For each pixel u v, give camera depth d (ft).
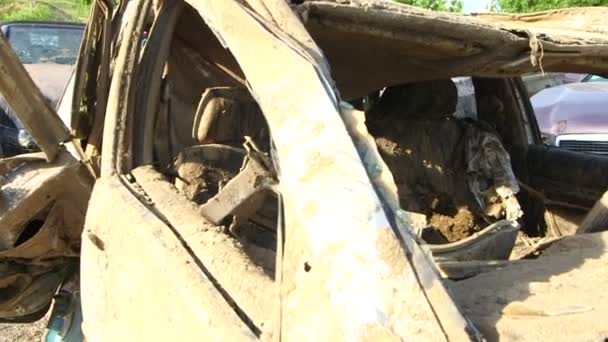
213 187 10.46
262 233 9.77
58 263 12.67
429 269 5.98
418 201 13.67
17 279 12.60
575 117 26.73
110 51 11.75
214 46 11.34
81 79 11.69
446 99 14.46
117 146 10.57
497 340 6.03
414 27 10.41
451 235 13.44
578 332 6.23
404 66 12.33
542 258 8.41
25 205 11.09
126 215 9.04
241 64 7.79
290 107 7.08
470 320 6.13
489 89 15.88
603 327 6.31
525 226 15.30
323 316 6.02
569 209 14.75
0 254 11.57
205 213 8.58
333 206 6.31
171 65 11.62
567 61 12.03
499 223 9.91
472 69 11.94
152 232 8.51
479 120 15.30
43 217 11.73
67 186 11.38
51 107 11.50
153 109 10.97
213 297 7.36
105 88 11.69
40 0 114.73
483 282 7.36
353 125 6.80
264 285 7.41
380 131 14.21
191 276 7.64
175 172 10.63
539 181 15.29
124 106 10.84
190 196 10.19
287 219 6.65
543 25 14.52
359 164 6.45
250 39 7.89
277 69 7.41
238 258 7.86
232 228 8.61
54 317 13.33
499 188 13.61
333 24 9.93
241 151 10.61
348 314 5.87
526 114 16.34
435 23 10.41
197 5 8.97
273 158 7.28
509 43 11.15
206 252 8.01
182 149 11.27
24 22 34.24
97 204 9.83
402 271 5.91
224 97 10.44
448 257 9.13
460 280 7.57
